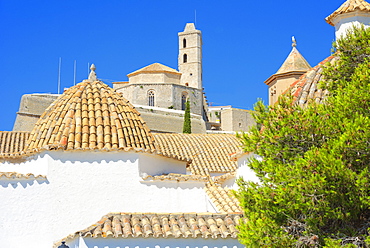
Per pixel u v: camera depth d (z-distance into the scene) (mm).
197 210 17562
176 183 17594
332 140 12719
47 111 18922
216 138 29453
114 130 17656
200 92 100250
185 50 124562
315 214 12461
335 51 15859
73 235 14891
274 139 13516
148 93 95125
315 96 18141
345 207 12430
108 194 16828
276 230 12648
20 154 17312
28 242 16047
